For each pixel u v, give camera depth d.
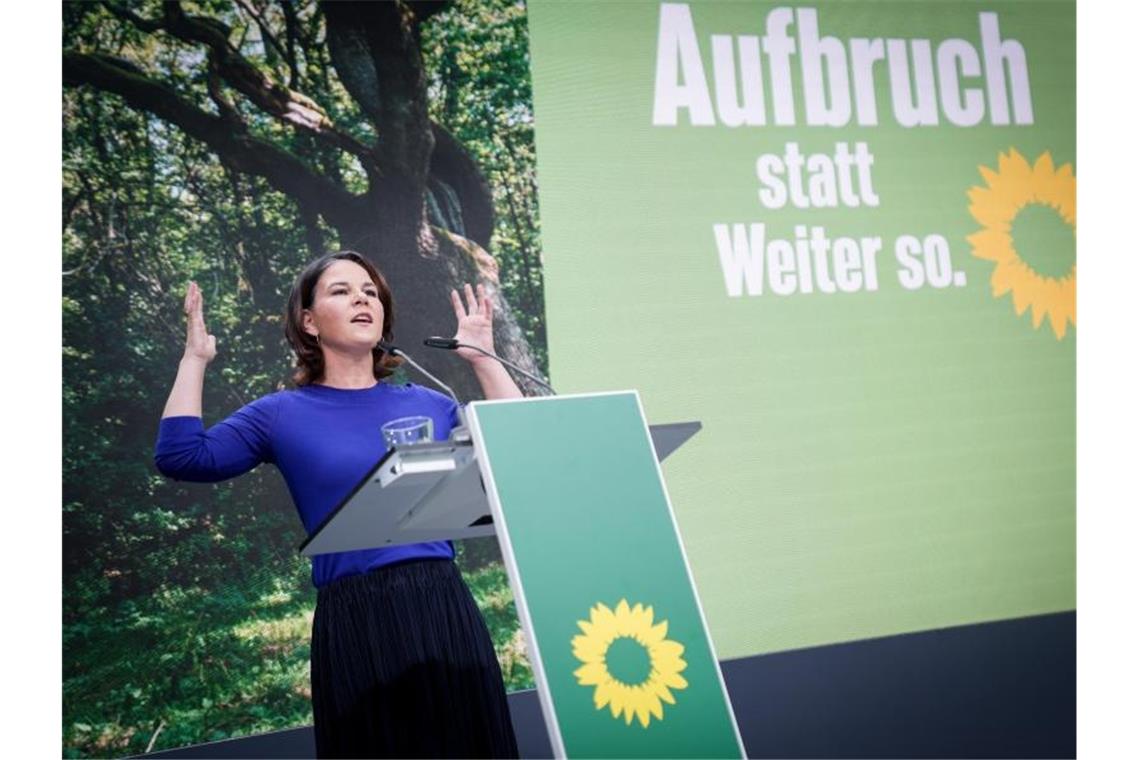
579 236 4.16
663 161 4.29
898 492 4.40
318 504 2.12
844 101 4.54
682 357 4.23
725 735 1.65
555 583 1.63
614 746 1.58
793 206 4.43
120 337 3.67
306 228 3.89
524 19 4.19
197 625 3.64
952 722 3.87
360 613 2.03
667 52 4.34
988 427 4.54
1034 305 4.64
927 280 4.55
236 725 3.63
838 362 4.40
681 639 1.68
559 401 1.74
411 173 4.02
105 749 3.50
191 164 3.79
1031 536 4.52
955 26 4.71
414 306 3.97
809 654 4.18
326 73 3.96
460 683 2.04
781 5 4.50
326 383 2.28
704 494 4.20
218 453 2.10
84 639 3.52
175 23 3.81
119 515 3.61
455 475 1.71
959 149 4.66
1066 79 4.79
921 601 4.37
